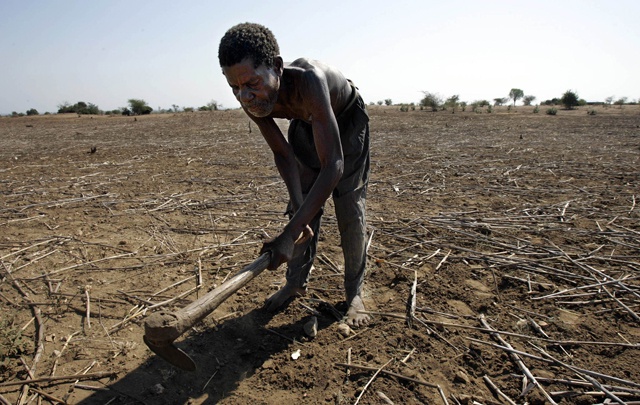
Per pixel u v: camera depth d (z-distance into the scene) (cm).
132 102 4625
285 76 231
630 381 241
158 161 1023
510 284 359
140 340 285
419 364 259
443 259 399
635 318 304
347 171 289
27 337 287
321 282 363
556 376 249
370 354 266
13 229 492
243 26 208
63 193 668
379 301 335
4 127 2664
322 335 289
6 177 812
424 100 4509
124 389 241
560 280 364
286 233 224
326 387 242
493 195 649
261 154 1129
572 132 1808
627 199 611
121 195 653
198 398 236
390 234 467
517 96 7456
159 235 471
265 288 352
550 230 480
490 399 233
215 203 598
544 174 812
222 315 313
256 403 232
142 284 359
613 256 405
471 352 271
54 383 244
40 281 364
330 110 231
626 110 4209
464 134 1741
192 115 3803
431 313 314
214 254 420
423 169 879
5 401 229
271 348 277
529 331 294
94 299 335
